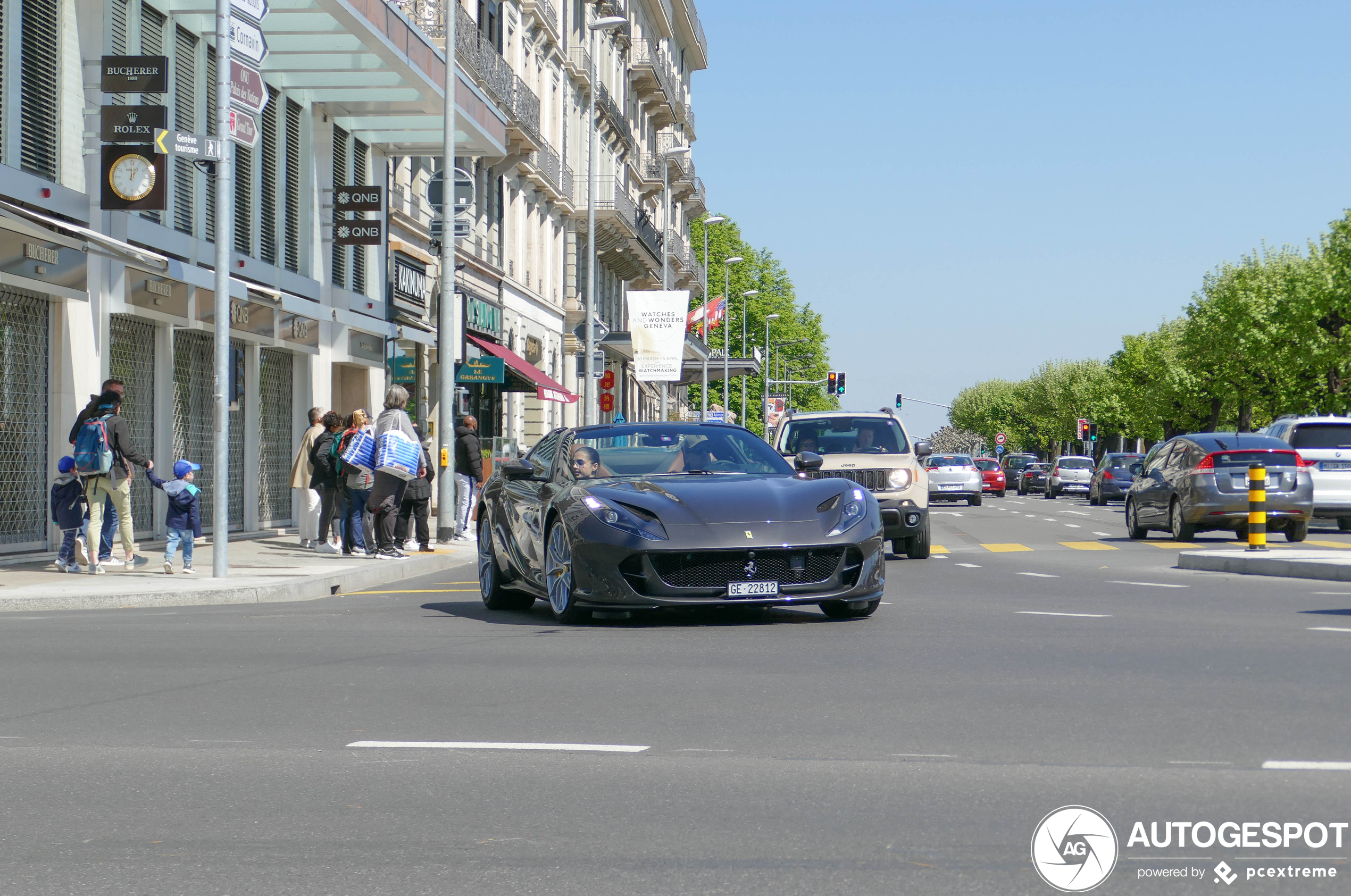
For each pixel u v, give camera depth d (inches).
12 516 691.4
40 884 167.9
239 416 941.2
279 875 170.1
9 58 677.3
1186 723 251.1
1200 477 927.0
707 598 400.2
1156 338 3853.3
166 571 631.2
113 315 775.1
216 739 253.8
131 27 785.6
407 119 1133.7
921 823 188.1
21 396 691.4
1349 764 217.0
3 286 661.3
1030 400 5846.5
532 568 456.1
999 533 1100.5
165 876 170.6
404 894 161.8
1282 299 2620.6
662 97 2827.3
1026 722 254.7
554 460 472.1
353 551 776.9
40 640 408.2
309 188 1057.5
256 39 617.0
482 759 233.5
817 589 405.7
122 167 727.1
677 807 199.5
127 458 649.0
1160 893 157.9
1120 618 428.8
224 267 603.2
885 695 286.7
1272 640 366.9
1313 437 1090.1
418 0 1224.2
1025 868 167.8
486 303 1561.3
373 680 320.2
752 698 286.7
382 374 1195.9
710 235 4264.3
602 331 2150.6
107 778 223.3
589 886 163.5
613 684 307.7
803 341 4471.0
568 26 2030.0
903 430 806.5
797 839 181.6
